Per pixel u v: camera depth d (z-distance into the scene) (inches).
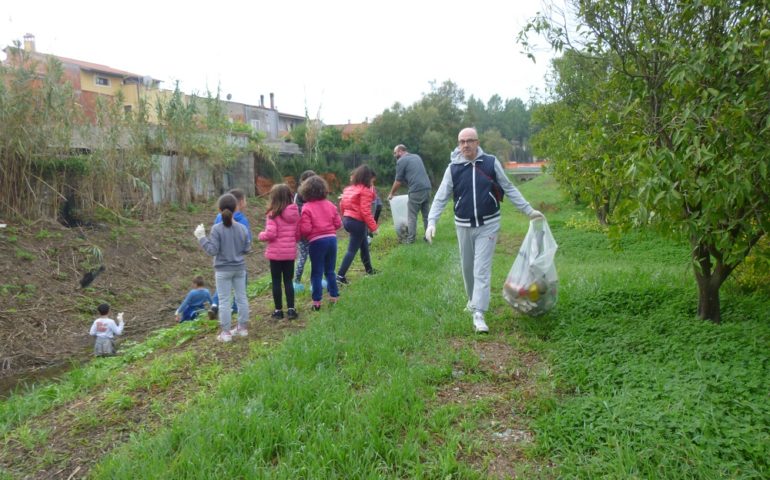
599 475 117.5
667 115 188.5
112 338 284.4
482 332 211.6
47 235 420.8
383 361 184.4
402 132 1540.4
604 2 196.2
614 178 206.5
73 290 367.2
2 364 273.6
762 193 169.2
